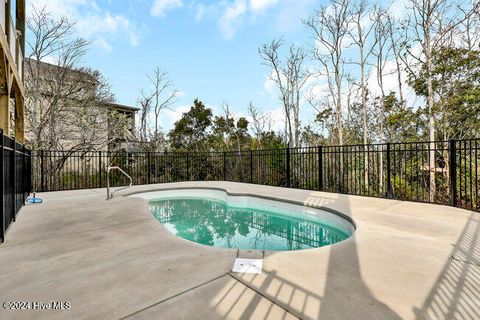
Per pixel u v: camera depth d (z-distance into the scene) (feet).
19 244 9.67
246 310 5.30
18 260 8.11
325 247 9.24
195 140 67.21
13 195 13.01
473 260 7.96
